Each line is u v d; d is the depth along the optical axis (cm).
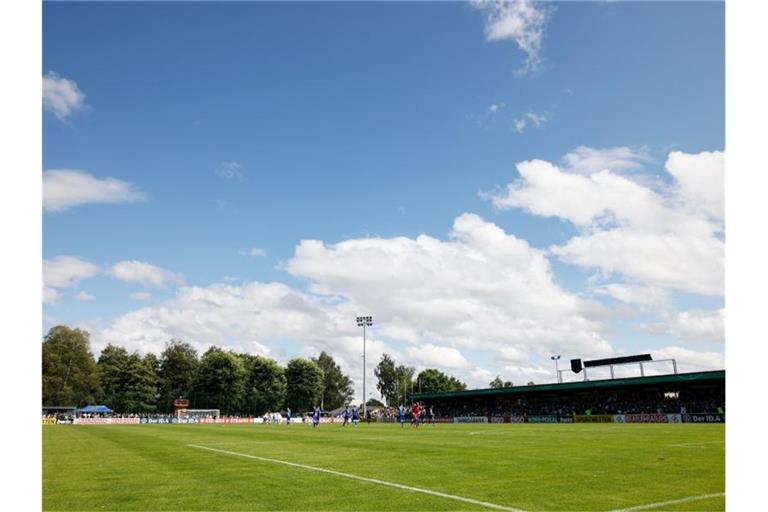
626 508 938
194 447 2395
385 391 17238
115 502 1021
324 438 3138
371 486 1183
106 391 13038
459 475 1355
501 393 8356
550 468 1478
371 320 8462
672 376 6266
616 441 2570
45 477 1370
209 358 12938
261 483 1238
